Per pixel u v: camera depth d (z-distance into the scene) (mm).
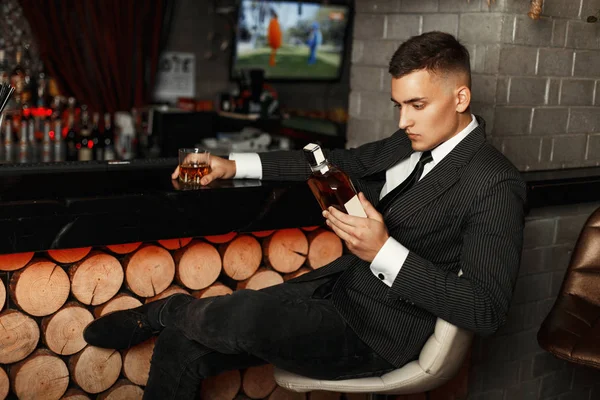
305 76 5898
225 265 2025
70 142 4504
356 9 3039
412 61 1565
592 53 2705
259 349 1582
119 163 2205
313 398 2264
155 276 1920
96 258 1822
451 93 1596
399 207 1683
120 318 1810
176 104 5234
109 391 1928
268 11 5527
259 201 1869
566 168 2734
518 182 1619
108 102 4977
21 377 1788
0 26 4492
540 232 2633
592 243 2020
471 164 1640
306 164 2057
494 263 1534
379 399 1769
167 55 5301
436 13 2656
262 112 4914
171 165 2221
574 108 2703
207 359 1658
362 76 3062
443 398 2486
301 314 1640
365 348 1695
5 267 1714
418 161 1781
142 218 1694
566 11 2586
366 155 2057
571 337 1856
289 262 2135
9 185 1771
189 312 1663
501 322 1534
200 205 1773
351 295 1722
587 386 2973
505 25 2426
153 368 1710
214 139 4539
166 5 5141
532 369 2777
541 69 2566
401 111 1627
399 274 1544
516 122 2545
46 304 1778
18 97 4195
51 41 4684
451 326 1587
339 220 1553
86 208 1618
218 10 5402
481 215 1584
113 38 4895
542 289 2707
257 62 5637
